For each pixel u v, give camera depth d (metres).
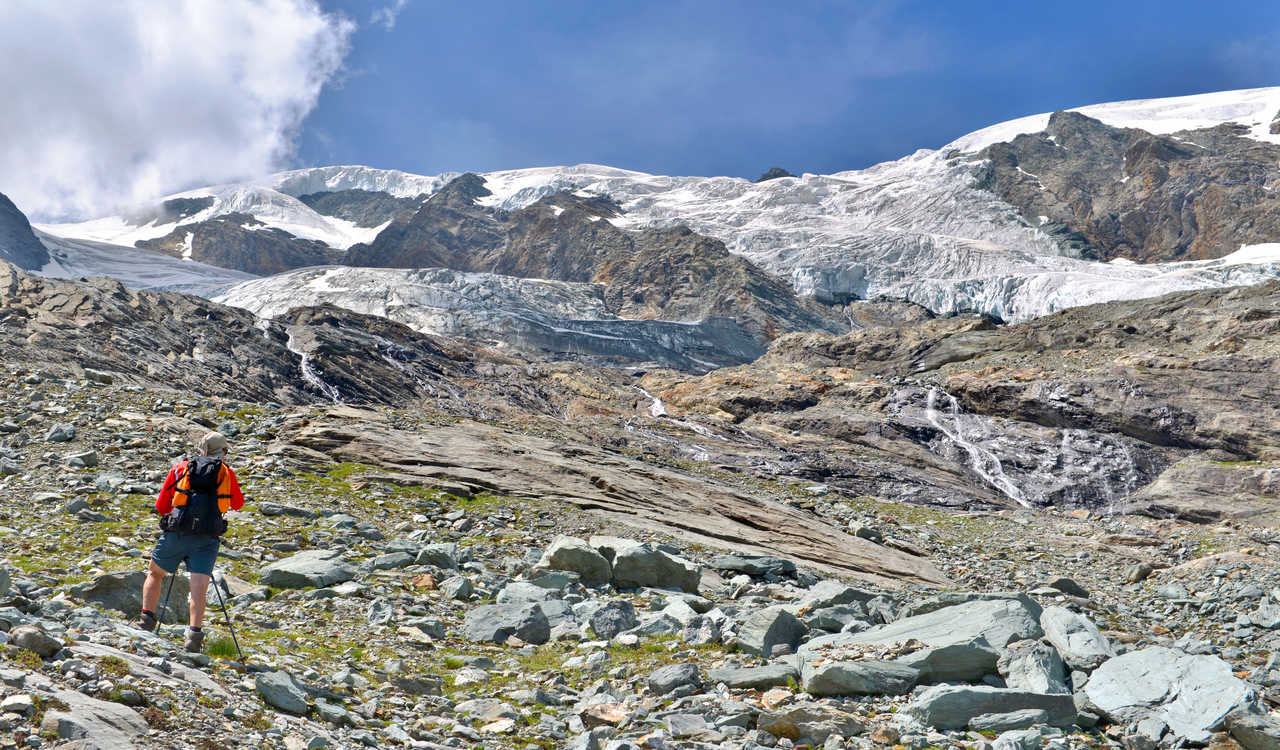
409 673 9.78
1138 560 32.16
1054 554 33.31
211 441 8.65
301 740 6.45
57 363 47.47
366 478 22.97
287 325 88.00
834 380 82.38
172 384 54.66
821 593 14.31
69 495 16.80
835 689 9.49
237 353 70.94
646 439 59.38
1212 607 21.25
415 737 7.61
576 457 30.80
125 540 14.01
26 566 11.88
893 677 9.62
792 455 58.88
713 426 68.38
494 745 7.65
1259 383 65.12
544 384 92.69
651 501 27.03
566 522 22.44
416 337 103.50
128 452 20.80
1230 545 35.16
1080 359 77.00
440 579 15.03
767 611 11.91
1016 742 7.82
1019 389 70.12
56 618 8.23
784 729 8.09
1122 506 54.12
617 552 16.70
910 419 69.69
